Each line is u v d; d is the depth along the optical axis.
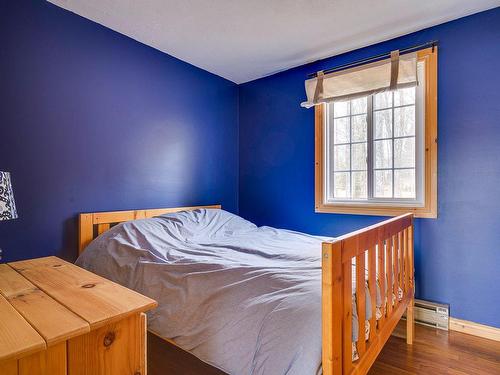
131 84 2.39
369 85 2.38
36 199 1.89
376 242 1.30
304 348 0.93
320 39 2.38
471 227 2.03
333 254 0.90
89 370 0.64
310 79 2.69
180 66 2.77
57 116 1.98
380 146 2.47
